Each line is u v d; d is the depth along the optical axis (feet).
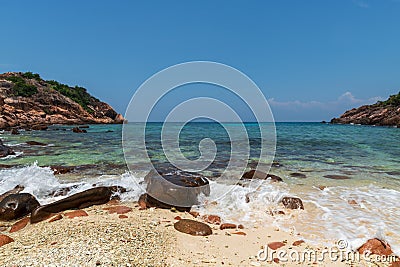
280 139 53.88
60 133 70.74
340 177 20.77
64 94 196.34
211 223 12.32
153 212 13.34
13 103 135.23
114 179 19.35
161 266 8.08
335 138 56.44
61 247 8.95
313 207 14.24
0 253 8.59
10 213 12.62
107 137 57.67
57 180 19.13
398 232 11.30
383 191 17.06
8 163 25.57
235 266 8.41
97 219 12.05
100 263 7.86
